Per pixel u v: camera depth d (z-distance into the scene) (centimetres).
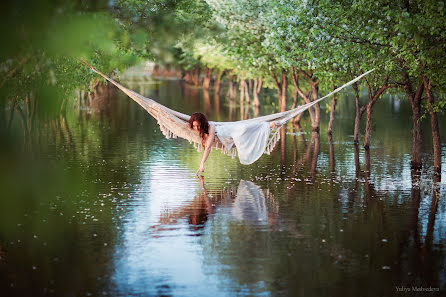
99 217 973
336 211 1023
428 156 1777
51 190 1202
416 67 1239
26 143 1978
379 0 1259
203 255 773
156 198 1127
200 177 1373
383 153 1841
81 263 739
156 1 1471
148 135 2292
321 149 1939
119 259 755
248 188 1235
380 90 1884
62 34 573
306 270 716
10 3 535
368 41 1387
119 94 5125
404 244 823
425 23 1098
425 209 1038
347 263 743
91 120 2894
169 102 4272
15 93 1432
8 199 1113
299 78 2845
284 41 1744
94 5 769
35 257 761
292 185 1275
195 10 1739
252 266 730
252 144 1181
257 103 3975
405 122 2997
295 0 1575
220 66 4247
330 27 1415
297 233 879
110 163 1573
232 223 937
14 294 636
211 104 4172
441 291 648
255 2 2281
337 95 2336
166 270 714
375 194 1173
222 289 655
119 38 1366
